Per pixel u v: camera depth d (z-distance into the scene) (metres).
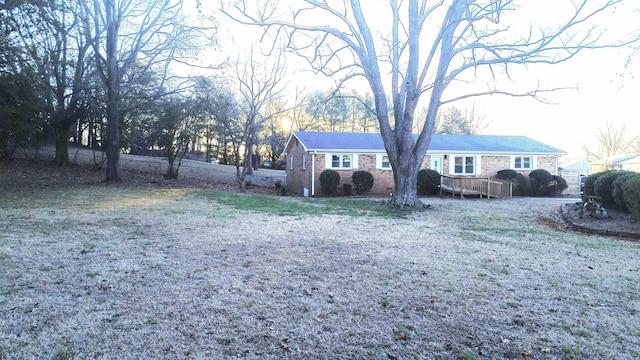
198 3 13.86
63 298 3.94
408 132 12.76
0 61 11.74
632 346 3.15
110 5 17.52
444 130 46.62
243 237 7.29
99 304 3.81
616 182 10.73
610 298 4.29
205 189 18.95
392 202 13.05
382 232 8.25
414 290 4.42
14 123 13.86
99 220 8.75
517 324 3.54
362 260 5.74
